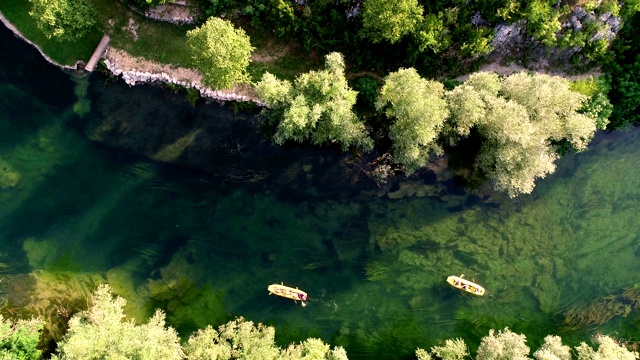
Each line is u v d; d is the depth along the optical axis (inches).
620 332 2112.5
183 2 1884.8
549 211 2145.7
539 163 1822.1
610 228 2162.9
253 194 2028.8
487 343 1836.9
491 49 1849.2
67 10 1712.6
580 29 1868.8
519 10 1791.3
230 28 1668.3
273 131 2000.5
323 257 2049.7
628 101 1961.1
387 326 2048.5
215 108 2006.6
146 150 1991.9
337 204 2053.4
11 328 1780.3
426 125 1739.7
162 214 2010.3
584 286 2142.0
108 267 1977.1
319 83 1729.8
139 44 1959.9
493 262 2108.8
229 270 2016.5
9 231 1966.0
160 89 1991.9
